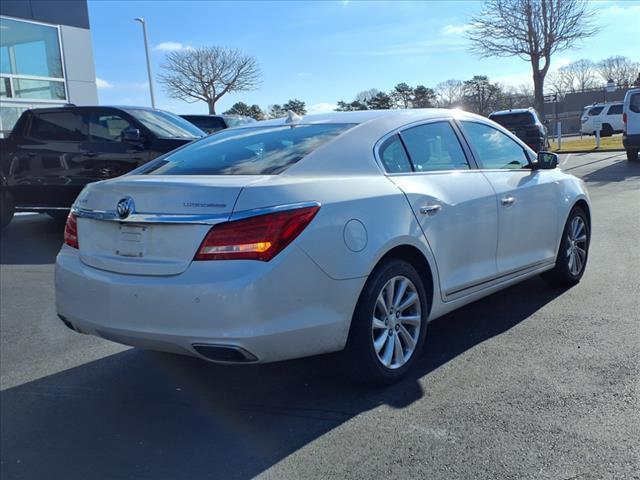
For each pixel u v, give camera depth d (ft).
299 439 10.68
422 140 14.39
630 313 15.93
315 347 11.08
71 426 11.72
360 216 11.66
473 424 10.71
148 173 13.35
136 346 11.49
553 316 16.14
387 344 12.34
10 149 31.14
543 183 17.19
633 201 35.14
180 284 10.50
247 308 10.20
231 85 147.43
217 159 13.20
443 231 13.50
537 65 98.32
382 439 10.44
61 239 31.53
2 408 12.57
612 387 11.78
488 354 13.80
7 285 22.74
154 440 11.03
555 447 9.82
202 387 13.19
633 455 9.49
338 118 14.28
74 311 12.09
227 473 9.81
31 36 59.77
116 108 29.55
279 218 10.53
